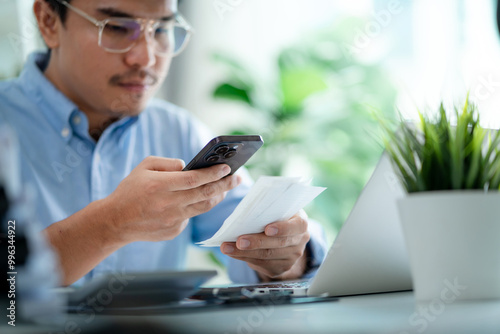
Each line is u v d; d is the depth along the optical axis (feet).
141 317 2.11
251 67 9.82
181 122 6.10
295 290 2.91
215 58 9.44
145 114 5.88
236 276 4.80
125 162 5.53
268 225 3.57
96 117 5.37
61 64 5.09
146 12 4.80
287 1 10.58
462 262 2.26
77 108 5.12
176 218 3.67
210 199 3.74
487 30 10.57
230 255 3.73
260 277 4.51
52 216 5.04
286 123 9.59
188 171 3.44
